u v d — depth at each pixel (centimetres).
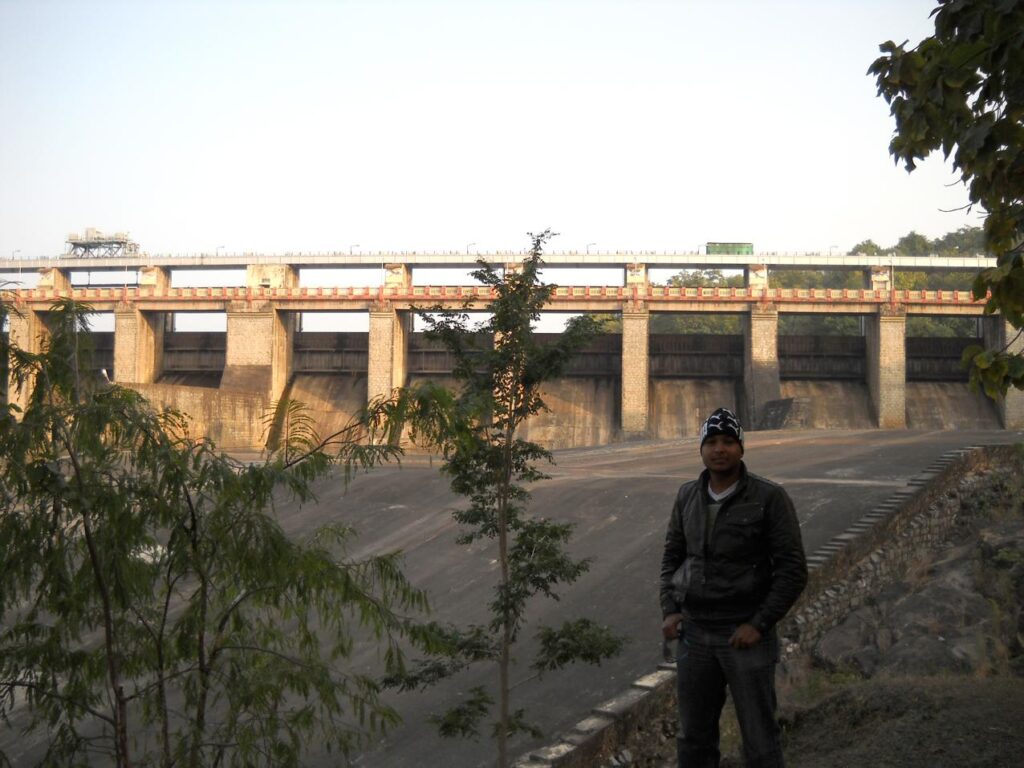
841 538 1956
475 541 2523
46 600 572
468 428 634
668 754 1333
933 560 2084
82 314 592
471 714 1088
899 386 6241
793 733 845
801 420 5522
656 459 3969
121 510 553
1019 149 595
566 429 6438
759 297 6384
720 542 464
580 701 1546
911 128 677
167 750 590
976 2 588
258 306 6744
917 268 6506
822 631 1764
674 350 6812
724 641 461
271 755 609
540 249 1120
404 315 6888
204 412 5731
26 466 529
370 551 2555
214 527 597
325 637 1928
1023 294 572
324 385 6944
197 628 611
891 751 671
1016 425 6072
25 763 1247
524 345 1095
